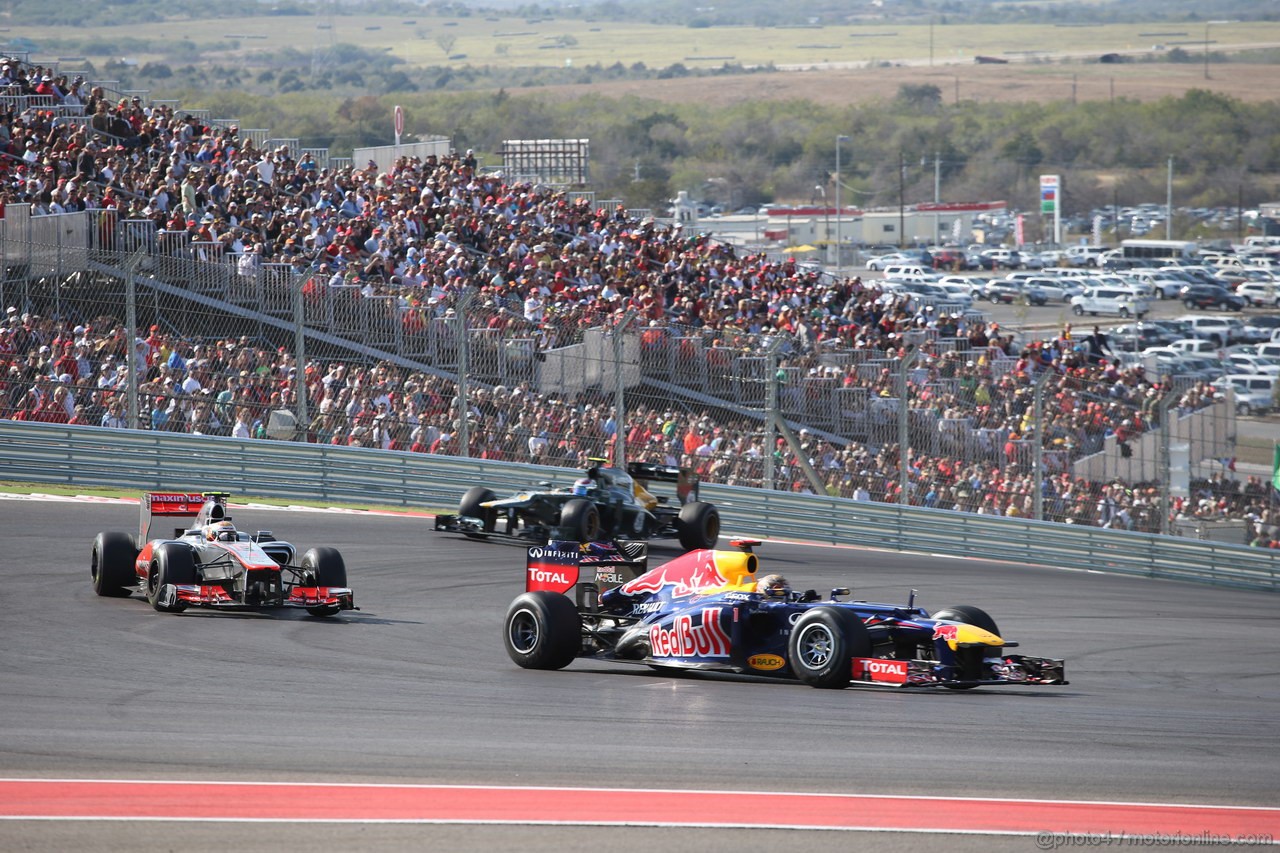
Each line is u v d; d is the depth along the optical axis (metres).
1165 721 38.50
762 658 42.22
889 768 30.22
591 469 74.38
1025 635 60.31
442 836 23.98
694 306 125.06
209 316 93.62
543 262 122.88
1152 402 108.62
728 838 24.27
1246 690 48.22
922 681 39.69
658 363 100.38
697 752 31.34
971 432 101.56
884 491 98.00
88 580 57.09
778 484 95.50
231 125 147.88
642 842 23.94
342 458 84.56
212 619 50.47
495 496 76.69
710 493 88.12
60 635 45.50
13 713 33.84
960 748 32.72
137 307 90.62
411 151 179.25
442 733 33.00
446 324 95.62
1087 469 104.50
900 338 133.62
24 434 78.06
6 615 48.69
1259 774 31.44
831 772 29.64
